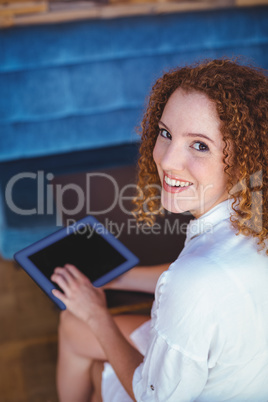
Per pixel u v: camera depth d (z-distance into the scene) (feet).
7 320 6.37
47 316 6.43
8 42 7.74
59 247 3.95
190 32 8.38
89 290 3.72
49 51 7.89
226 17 8.48
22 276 6.91
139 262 4.02
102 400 3.96
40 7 7.77
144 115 3.67
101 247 4.01
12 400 5.54
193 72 2.81
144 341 4.22
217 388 3.02
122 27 8.11
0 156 8.20
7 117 8.03
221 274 2.69
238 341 2.77
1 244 7.18
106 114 8.37
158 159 3.03
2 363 5.89
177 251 4.19
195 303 2.67
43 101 8.06
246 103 2.70
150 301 3.83
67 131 8.30
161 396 2.99
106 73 8.17
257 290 2.75
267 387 3.09
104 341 3.66
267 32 8.70
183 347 2.76
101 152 8.50
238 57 3.28
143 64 8.28
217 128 2.67
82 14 8.02
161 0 8.29
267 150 2.77
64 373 4.58
